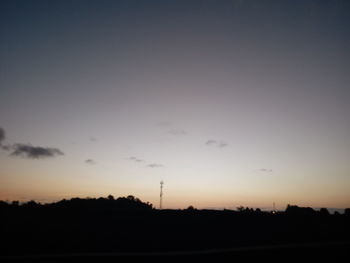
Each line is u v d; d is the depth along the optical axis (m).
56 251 20.89
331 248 17.88
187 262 16.28
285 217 34.94
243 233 29.14
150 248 23.53
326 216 35.00
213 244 25.03
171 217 34.03
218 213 36.19
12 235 24.36
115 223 31.12
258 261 16.64
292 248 17.66
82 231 27.53
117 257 15.79
